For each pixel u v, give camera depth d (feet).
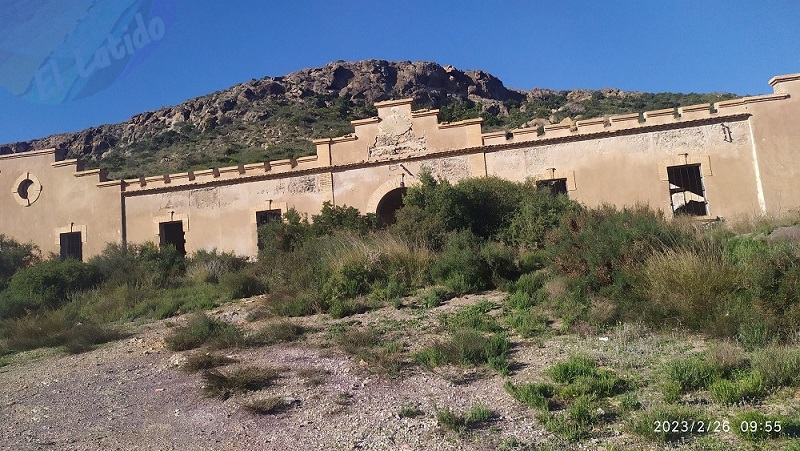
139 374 26.16
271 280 46.70
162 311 43.09
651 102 188.14
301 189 71.00
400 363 23.26
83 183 77.36
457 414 17.70
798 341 21.34
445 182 54.75
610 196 63.67
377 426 17.40
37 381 27.12
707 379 18.43
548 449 14.97
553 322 27.63
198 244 72.84
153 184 75.41
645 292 27.12
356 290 37.04
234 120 232.32
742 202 61.62
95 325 37.70
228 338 28.99
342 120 224.12
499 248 40.45
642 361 21.13
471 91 311.68
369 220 60.70
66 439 18.85
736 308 23.93
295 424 18.25
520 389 18.93
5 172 79.97
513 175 65.82
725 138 62.90
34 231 77.87
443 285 37.88
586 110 191.11
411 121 68.95
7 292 55.98
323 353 25.93
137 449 17.47
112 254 66.18
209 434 18.12
